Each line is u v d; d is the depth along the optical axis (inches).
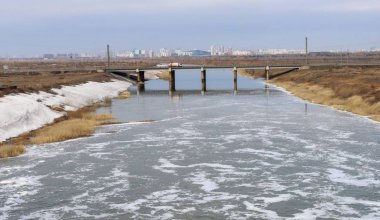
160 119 2568.9
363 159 1574.8
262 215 1091.9
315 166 1501.0
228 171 1462.8
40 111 2481.5
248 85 5447.8
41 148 1830.7
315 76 4771.2
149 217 1093.1
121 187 1321.4
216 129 2204.7
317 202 1173.1
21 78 4645.7
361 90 3157.0
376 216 1075.3
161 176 1421.0
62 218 1096.8
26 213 1133.7
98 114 2721.5
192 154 1694.1
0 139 1935.3
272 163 1547.7
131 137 2034.9
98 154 1718.8
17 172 1486.2
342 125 2255.2
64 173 1470.2
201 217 1087.0
